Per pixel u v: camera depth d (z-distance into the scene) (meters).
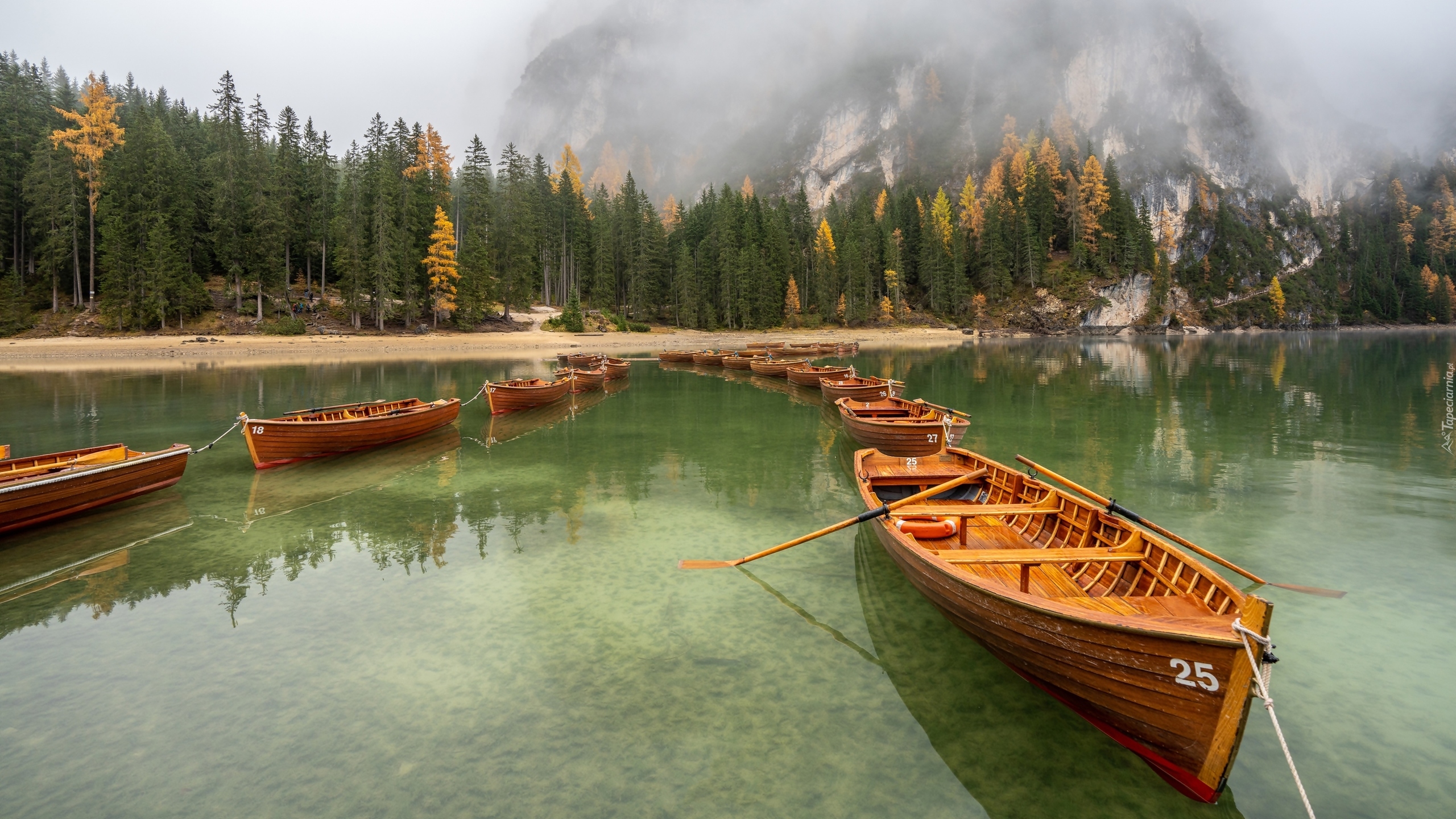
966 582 5.34
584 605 7.23
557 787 4.34
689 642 6.35
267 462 13.78
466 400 25.42
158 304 52.62
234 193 59.94
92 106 59.78
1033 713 5.18
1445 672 5.75
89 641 6.43
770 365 35.78
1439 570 8.12
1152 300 110.75
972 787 4.34
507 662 5.98
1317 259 157.12
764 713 5.18
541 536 9.72
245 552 9.02
